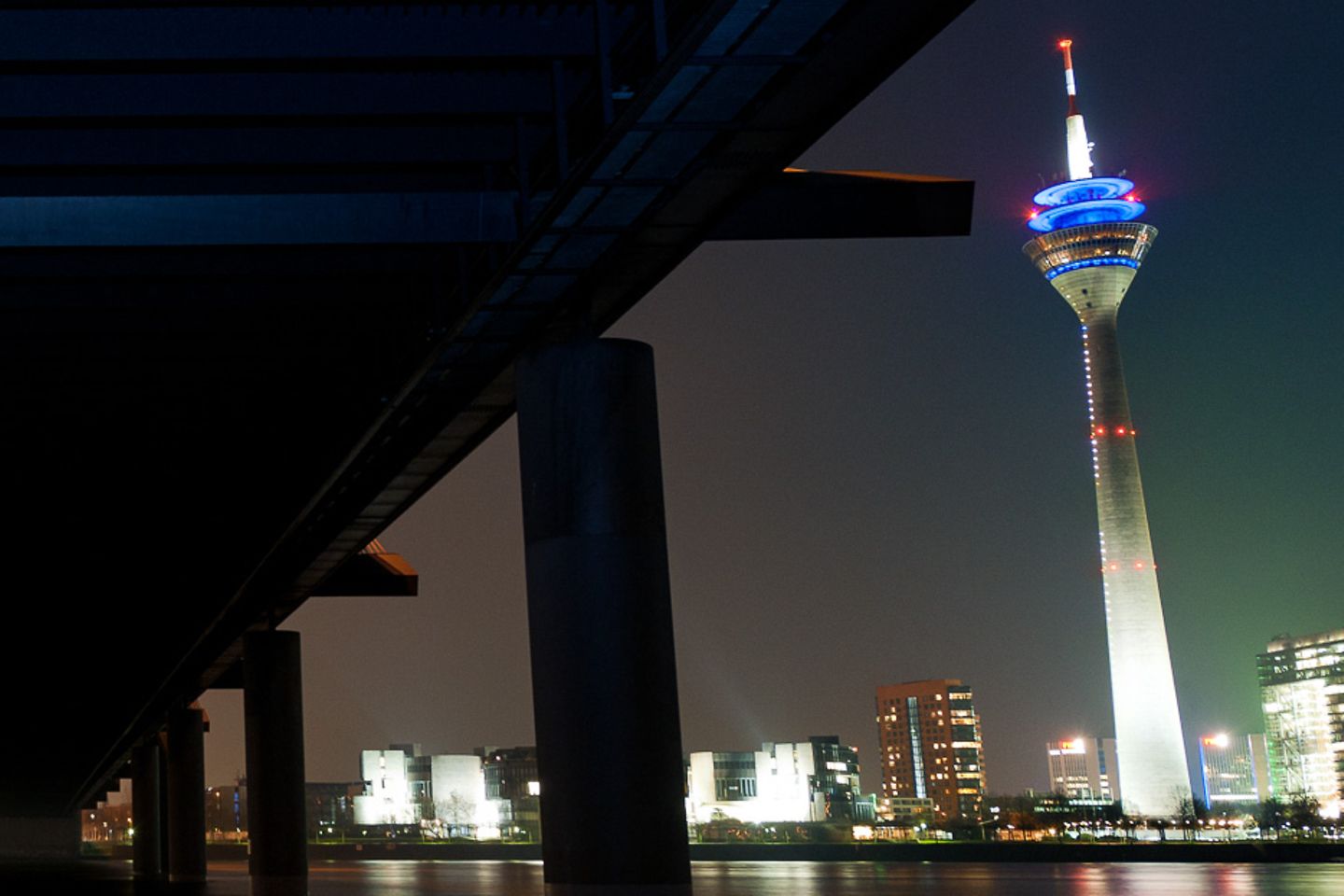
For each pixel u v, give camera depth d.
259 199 26.47
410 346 32.62
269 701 71.81
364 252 31.42
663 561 28.77
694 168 23.70
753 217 29.41
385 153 27.31
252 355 36.34
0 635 72.06
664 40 20.48
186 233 26.31
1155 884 92.25
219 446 44.38
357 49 24.41
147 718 113.00
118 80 25.42
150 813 138.75
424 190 28.34
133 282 32.00
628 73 23.64
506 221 27.06
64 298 32.72
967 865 159.88
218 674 91.94
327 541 55.53
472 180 28.70
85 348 35.59
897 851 193.12
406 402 37.06
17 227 25.88
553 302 29.92
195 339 36.06
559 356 28.83
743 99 21.69
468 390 36.12
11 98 25.20
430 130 27.47
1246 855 160.62
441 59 24.61
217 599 64.19
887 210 29.97
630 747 27.61
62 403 39.62
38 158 26.56
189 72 25.03
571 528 28.23
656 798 27.67
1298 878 100.81
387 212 26.81
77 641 74.62
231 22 24.19
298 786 71.88
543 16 24.80
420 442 40.84
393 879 135.25
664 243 27.09
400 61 24.61
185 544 55.47
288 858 70.62
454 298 30.19
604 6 22.62
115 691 89.94
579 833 27.39
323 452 41.50
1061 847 174.25
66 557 56.72
